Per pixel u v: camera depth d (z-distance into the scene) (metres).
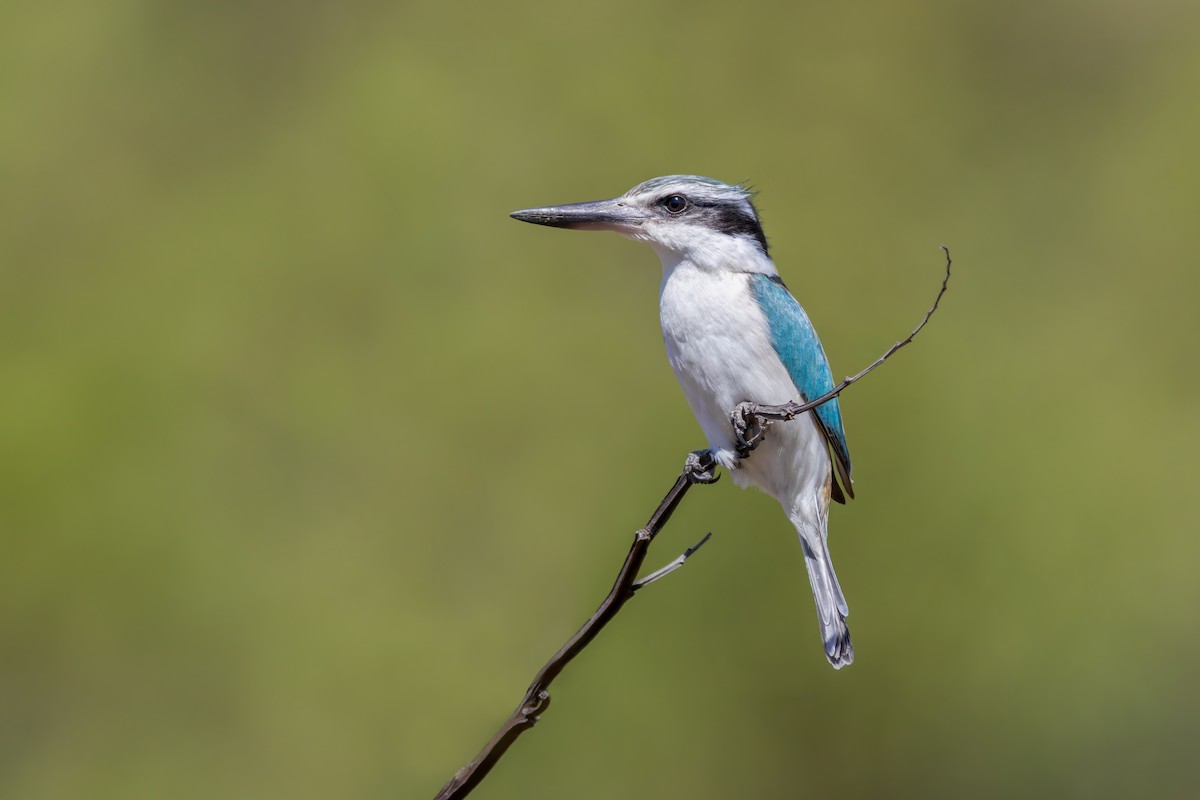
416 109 15.38
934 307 5.80
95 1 16.69
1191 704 12.08
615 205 8.08
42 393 13.34
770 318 7.77
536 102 15.84
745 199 8.23
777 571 11.80
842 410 12.58
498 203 15.20
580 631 5.36
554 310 14.43
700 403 7.94
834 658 7.61
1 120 15.97
